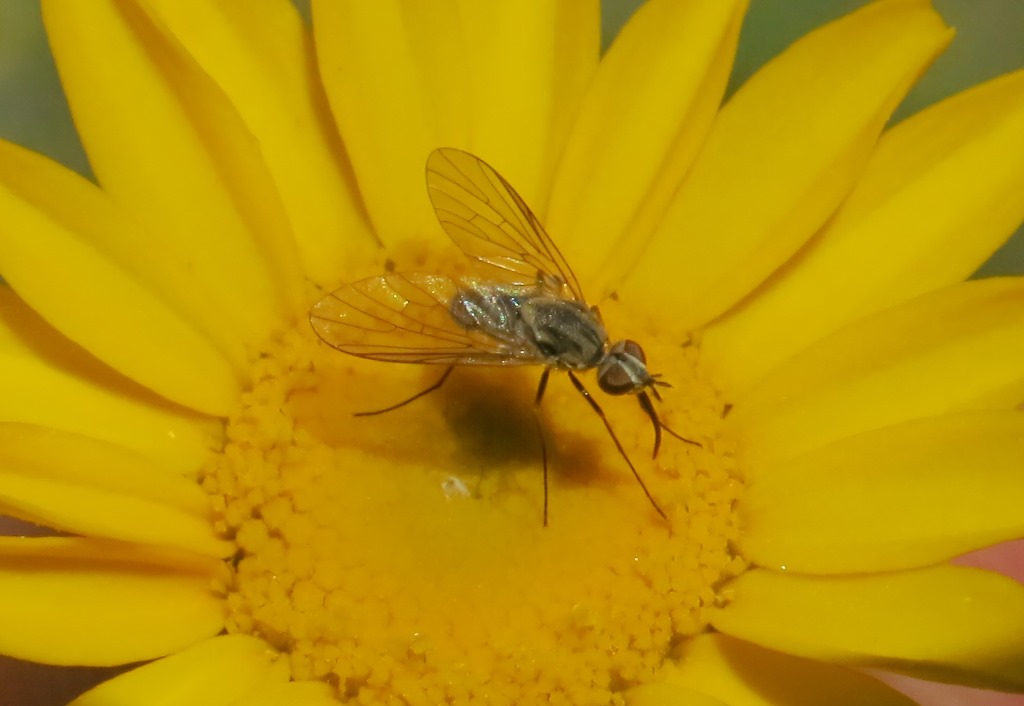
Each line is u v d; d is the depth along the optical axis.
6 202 0.07
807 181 0.08
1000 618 0.07
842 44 0.08
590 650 0.08
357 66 0.08
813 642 0.07
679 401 0.08
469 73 0.08
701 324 0.08
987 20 0.10
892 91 0.08
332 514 0.08
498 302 0.08
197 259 0.08
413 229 0.08
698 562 0.08
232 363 0.08
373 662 0.07
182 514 0.08
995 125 0.08
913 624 0.07
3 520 0.09
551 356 0.08
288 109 0.08
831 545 0.08
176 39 0.07
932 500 0.08
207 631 0.08
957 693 0.09
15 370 0.08
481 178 0.08
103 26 0.08
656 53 0.08
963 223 0.08
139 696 0.07
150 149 0.08
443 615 0.08
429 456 0.08
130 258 0.08
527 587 0.08
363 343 0.08
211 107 0.08
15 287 0.07
